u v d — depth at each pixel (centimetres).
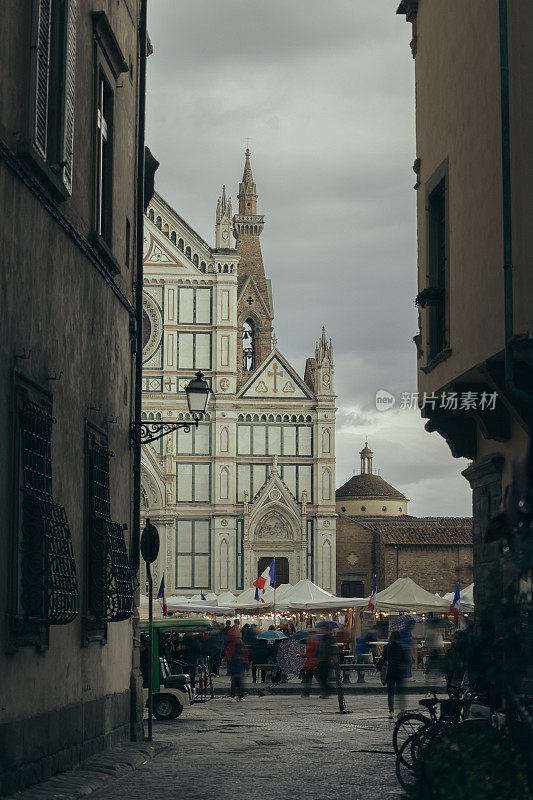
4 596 1236
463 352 1686
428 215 1955
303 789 1413
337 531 8975
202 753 1970
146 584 8194
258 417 8462
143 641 2981
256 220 11425
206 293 8450
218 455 8325
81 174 1697
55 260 1522
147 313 8400
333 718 2916
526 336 1399
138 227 2294
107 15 1919
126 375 2130
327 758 1869
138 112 2314
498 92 1526
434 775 712
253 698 3941
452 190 1777
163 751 2002
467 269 1680
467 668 787
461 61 1730
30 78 1341
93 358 1791
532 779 692
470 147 1670
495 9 1543
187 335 8400
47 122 1432
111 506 1927
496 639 770
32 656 1361
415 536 8888
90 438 1747
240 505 8344
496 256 1528
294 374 8525
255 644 4772
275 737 2344
